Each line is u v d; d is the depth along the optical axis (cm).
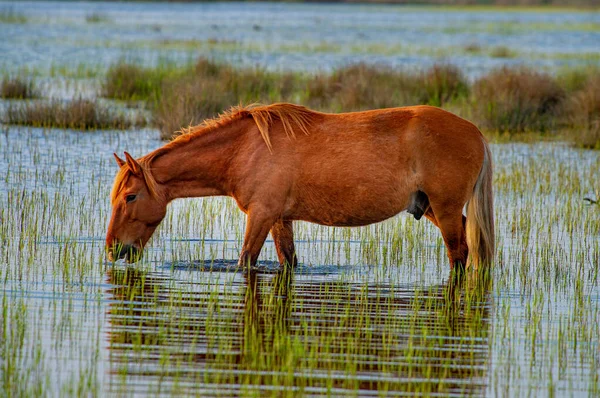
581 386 2241
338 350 2455
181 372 2252
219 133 3188
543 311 2892
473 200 3206
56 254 3412
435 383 2233
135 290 3005
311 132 3125
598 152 6112
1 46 11844
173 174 3198
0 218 3841
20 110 6469
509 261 3516
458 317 2803
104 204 4284
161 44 13075
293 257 3369
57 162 5181
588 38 16800
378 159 3073
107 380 2184
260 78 8044
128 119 6744
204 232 3816
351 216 3134
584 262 3519
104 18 19862
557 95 7631
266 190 3127
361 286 3169
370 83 7838
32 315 2677
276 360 2342
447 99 7881
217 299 2927
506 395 2167
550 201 4666
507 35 17300
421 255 3659
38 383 2122
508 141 6481
